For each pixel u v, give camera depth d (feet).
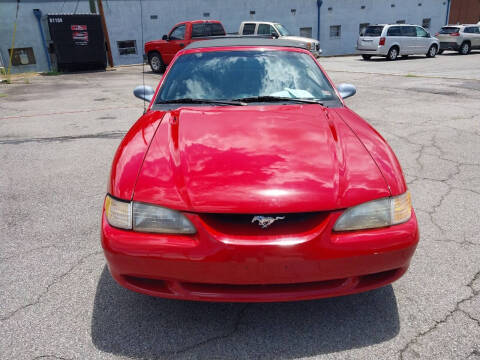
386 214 6.03
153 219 5.84
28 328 6.70
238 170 6.22
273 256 5.59
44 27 53.16
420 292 7.55
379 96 28.76
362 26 80.43
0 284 7.91
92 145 17.85
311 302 7.36
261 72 9.96
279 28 53.78
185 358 6.07
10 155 16.51
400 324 6.73
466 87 31.42
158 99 9.54
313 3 73.46
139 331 6.63
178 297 6.02
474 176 13.34
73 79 44.65
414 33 62.90
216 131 7.42
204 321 6.87
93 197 12.16
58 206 11.54
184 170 6.29
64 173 14.29
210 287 5.99
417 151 16.14
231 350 6.22
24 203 11.77
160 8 61.05
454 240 9.37
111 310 7.16
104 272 8.32
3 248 9.27
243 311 7.13
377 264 5.93
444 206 11.14
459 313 6.95
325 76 10.30
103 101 29.66
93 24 52.01
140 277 5.98
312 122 7.86
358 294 7.56
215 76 9.87
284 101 9.27
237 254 5.60
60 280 8.05
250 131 7.39
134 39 60.75
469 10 92.63
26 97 32.35
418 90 30.81
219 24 45.91
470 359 5.95
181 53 10.85
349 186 6.06
